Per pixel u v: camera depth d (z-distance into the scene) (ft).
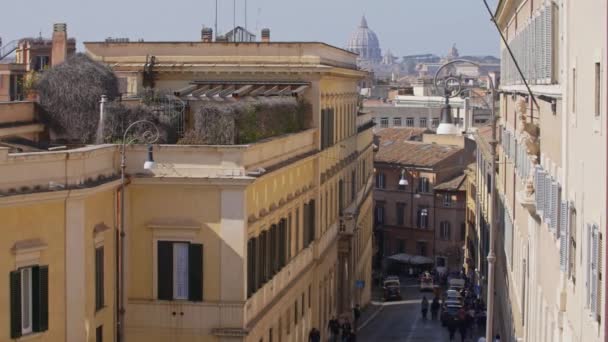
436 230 436.35
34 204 112.27
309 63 205.77
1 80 223.30
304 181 193.57
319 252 208.64
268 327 158.30
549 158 119.55
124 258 137.69
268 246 158.51
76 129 148.56
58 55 213.46
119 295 134.51
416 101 562.25
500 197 237.04
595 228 82.79
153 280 138.82
